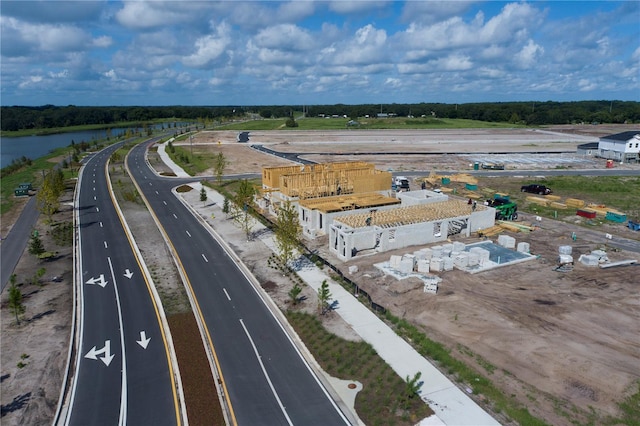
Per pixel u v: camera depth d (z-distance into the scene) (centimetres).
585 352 2809
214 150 13000
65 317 3347
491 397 2405
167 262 4456
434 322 3203
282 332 3134
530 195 7488
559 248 4562
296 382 2573
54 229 5566
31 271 4234
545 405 2353
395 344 2931
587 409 2325
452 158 11694
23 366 2722
